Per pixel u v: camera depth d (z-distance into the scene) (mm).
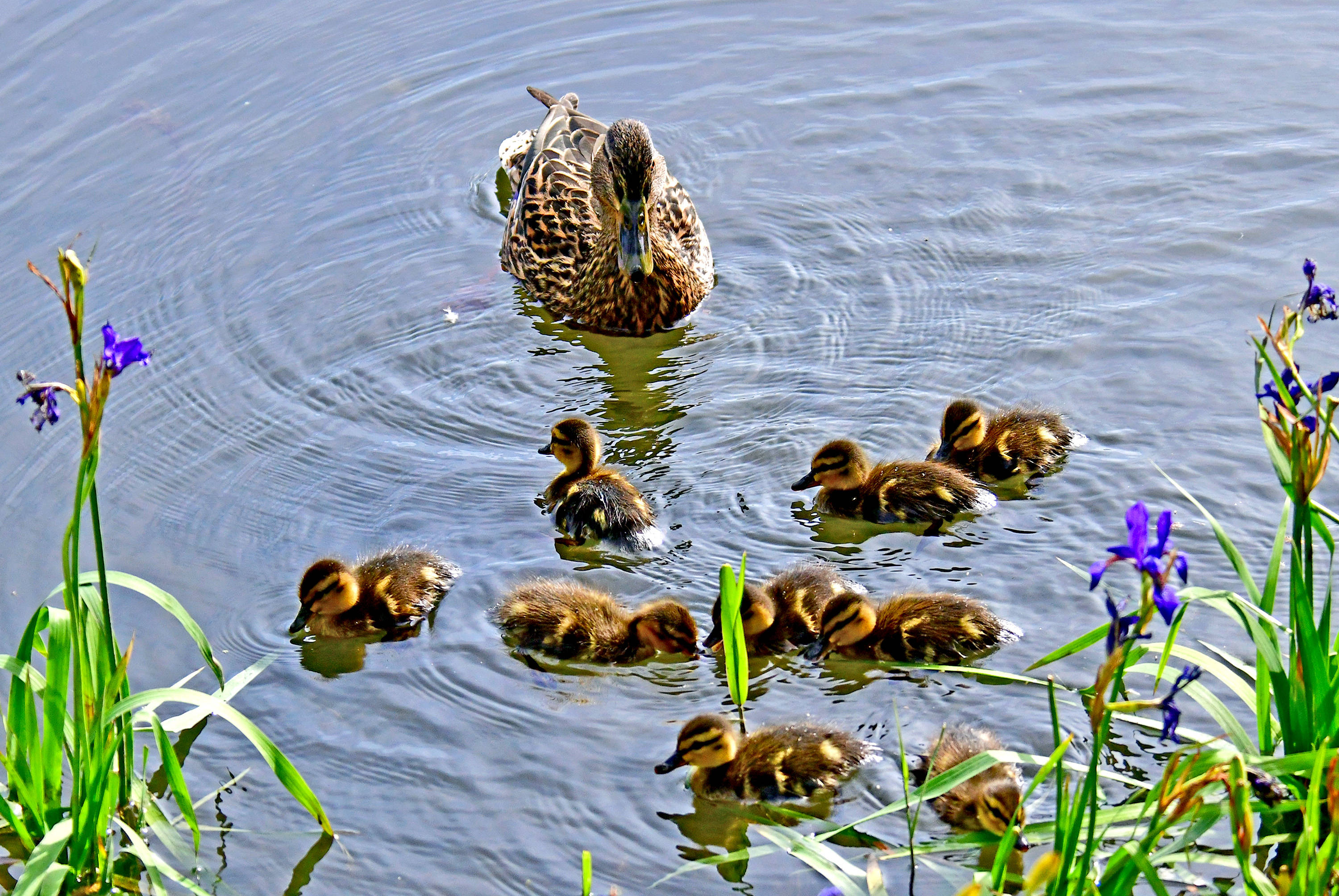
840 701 7746
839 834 6781
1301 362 9961
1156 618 7863
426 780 7293
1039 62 14219
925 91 13992
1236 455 9258
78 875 6445
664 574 8883
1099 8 14961
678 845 6852
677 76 14594
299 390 10773
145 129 13594
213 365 11031
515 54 14984
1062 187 12523
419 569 8656
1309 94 13312
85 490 6195
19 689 6457
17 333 11297
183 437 10250
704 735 7000
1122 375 10219
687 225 12109
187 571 8930
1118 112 13391
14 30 14633
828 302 11578
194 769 7453
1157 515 8836
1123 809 5883
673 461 9914
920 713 7551
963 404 9477
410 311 11750
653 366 11070
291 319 11578
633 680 8008
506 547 9203
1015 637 7988
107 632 6566
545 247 12180
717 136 13742
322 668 8156
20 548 9102
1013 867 6457
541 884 6633
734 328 11453
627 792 7156
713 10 15492
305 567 8992
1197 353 10328
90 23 14859
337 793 7234
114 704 6324
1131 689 7445
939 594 8234
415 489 9734
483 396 10766
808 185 13008
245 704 7883
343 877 6727
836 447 9180
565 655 8148
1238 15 14633
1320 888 5293
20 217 12477
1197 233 11703
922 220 12367
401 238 12648
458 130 14000
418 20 15461
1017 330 10898
